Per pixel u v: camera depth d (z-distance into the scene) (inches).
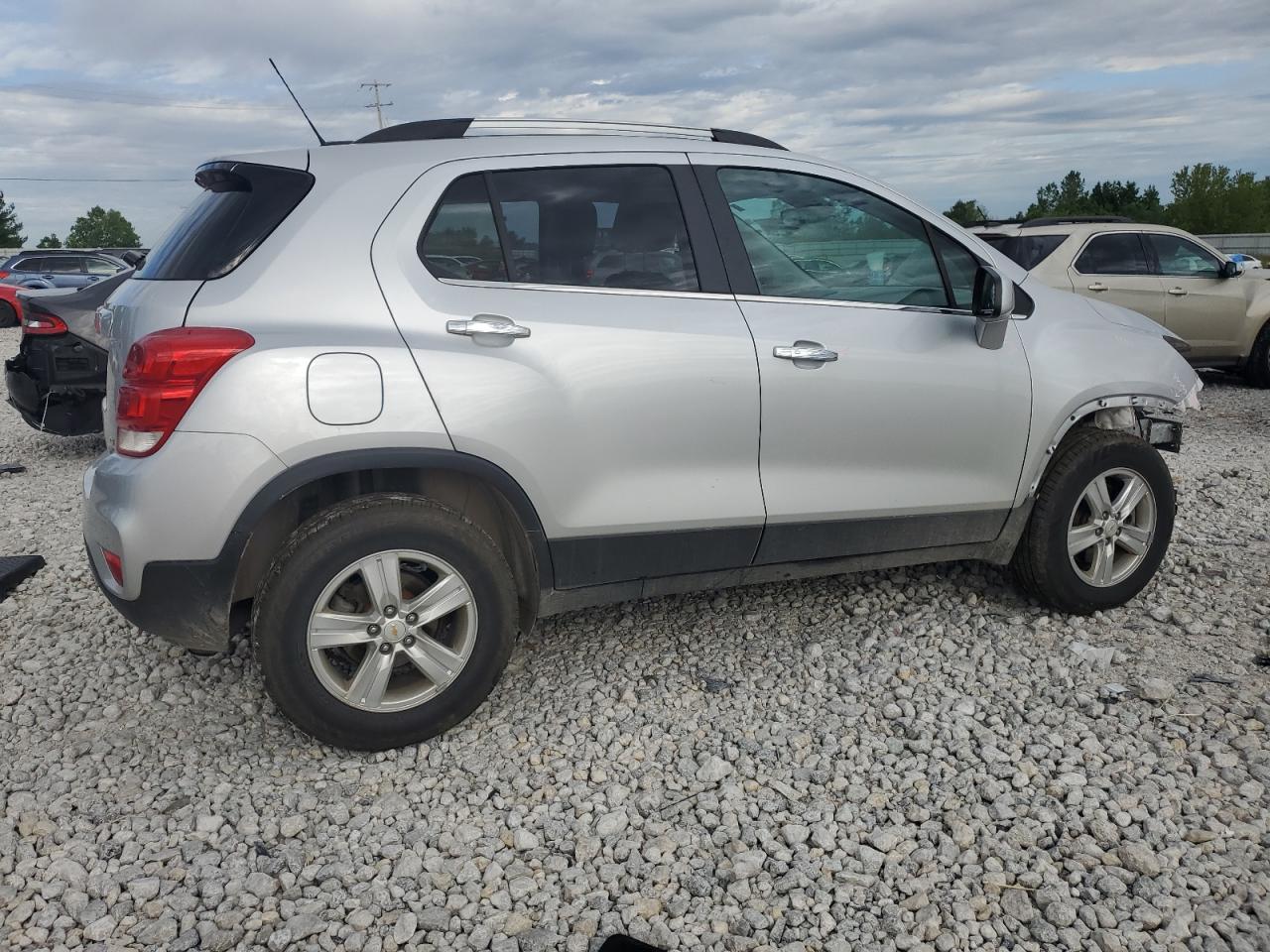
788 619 172.2
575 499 133.6
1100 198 3385.8
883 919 100.6
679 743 134.3
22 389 303.9
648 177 141.8
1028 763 125.8
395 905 104.6
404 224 127.9
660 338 136.0
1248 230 3157.0
